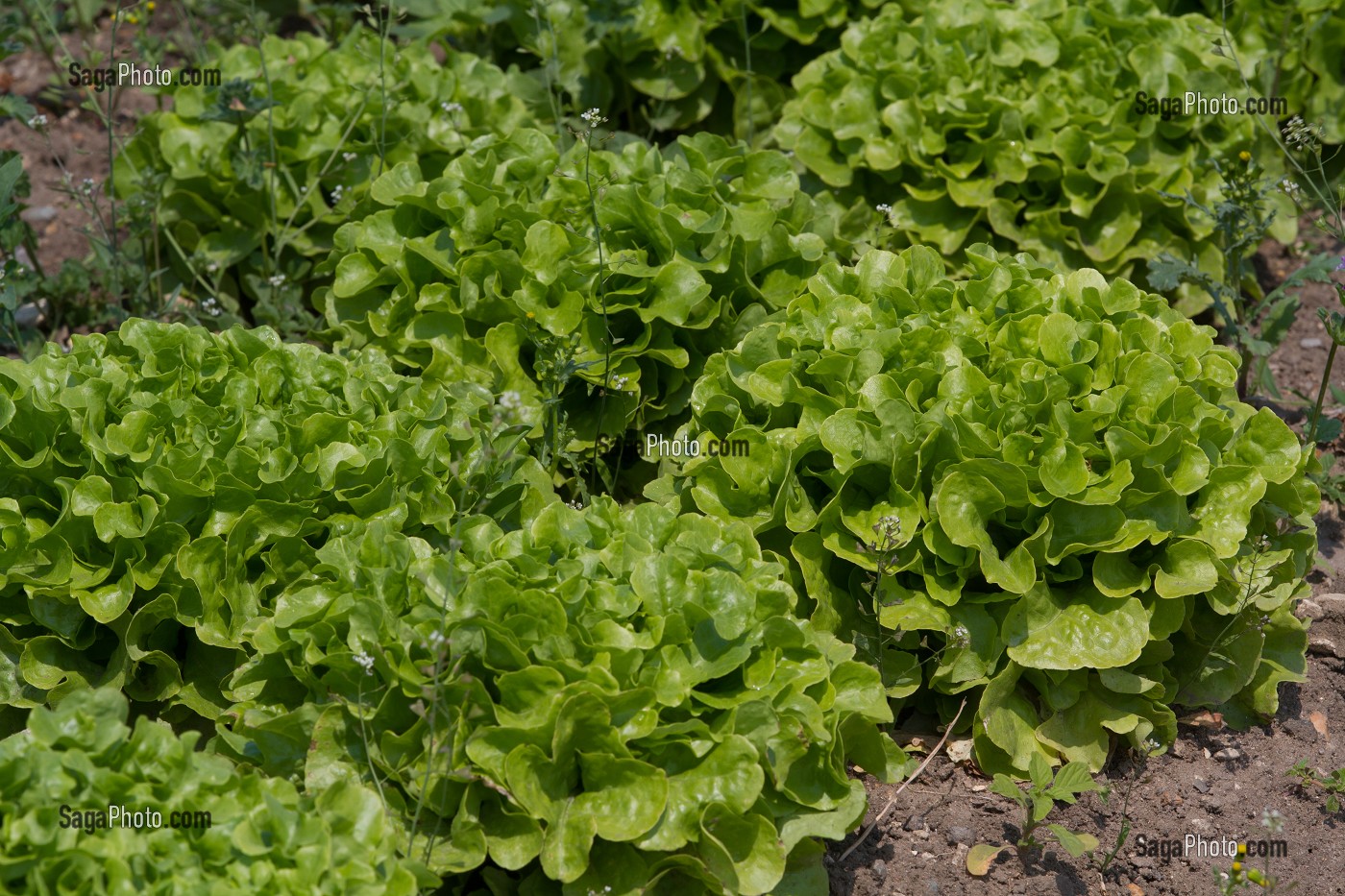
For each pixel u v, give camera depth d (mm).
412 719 1790
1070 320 1924
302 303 2209
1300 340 2242
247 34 2379
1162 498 1892
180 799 1712
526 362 2004
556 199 2021
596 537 1844
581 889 1766
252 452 1852
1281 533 1954
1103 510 1883
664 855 1773
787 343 1944
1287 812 1904
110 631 1882
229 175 2160
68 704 1730
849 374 1914
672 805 1770
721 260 1985
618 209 1997
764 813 1788
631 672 1786
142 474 1859
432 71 2197
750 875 1771
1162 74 2174
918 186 2174
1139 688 1885
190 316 2139
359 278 2031
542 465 1963
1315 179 2307
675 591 1803
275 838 1707
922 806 1895
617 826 1759
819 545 1896
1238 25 2312
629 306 1973
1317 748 1943
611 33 2279
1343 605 2002
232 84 2102
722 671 1790
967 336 1927
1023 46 2191
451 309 2002
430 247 2010
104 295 2242
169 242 2199
